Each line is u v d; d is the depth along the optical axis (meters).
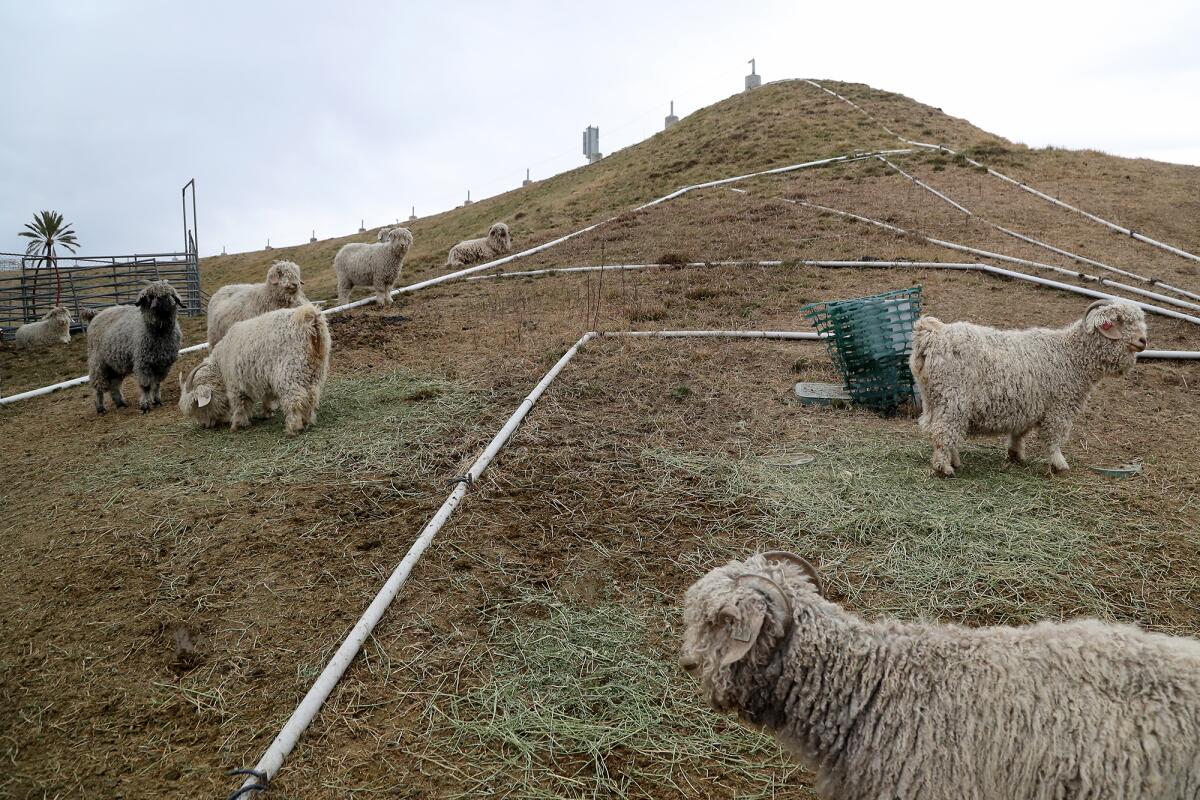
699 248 16.77
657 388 8.70
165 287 9.44
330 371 10.05
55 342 17.92
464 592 4.94
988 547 5.21
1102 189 19.95
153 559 5.50
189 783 3.58
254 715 3.99
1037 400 6.20
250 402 8.41
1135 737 2.26
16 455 8.16
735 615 2.50
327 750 3.72
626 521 5.76
